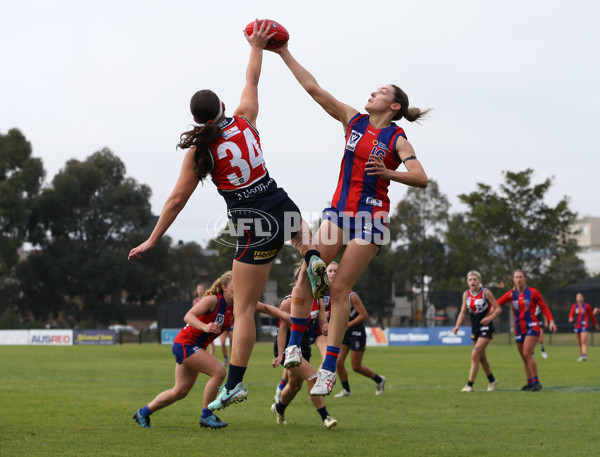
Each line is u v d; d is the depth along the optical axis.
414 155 6.00
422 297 50.12
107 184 70.69
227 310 9.25
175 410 11.23
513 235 62.19
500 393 14.16
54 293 69.44
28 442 7.96
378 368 22.23
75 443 7.91
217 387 9.17
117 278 66.69
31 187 65.94
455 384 16.42
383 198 6.15
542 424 9.74
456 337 43.00
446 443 8.05
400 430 9.16
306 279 6.04
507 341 50.44
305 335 10.45
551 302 52.78
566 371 20.56
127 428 9.15
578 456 7.22
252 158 5.70
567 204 62.28
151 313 68.19
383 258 80.00
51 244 69.62
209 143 5.59
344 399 13.17
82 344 47.75
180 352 9.12
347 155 6.25
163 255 70.06
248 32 6.51
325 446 7.78
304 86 6.63
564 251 64.88
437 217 81.38
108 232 70.12
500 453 7.39
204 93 5.59
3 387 15.20
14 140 66.19
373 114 6.35
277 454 7.21
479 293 14.69
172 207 5.75
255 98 6.16
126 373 19.95
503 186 62.56
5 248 62.44
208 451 7.38
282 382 10.23
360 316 13.38
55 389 14.77
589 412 11.07
